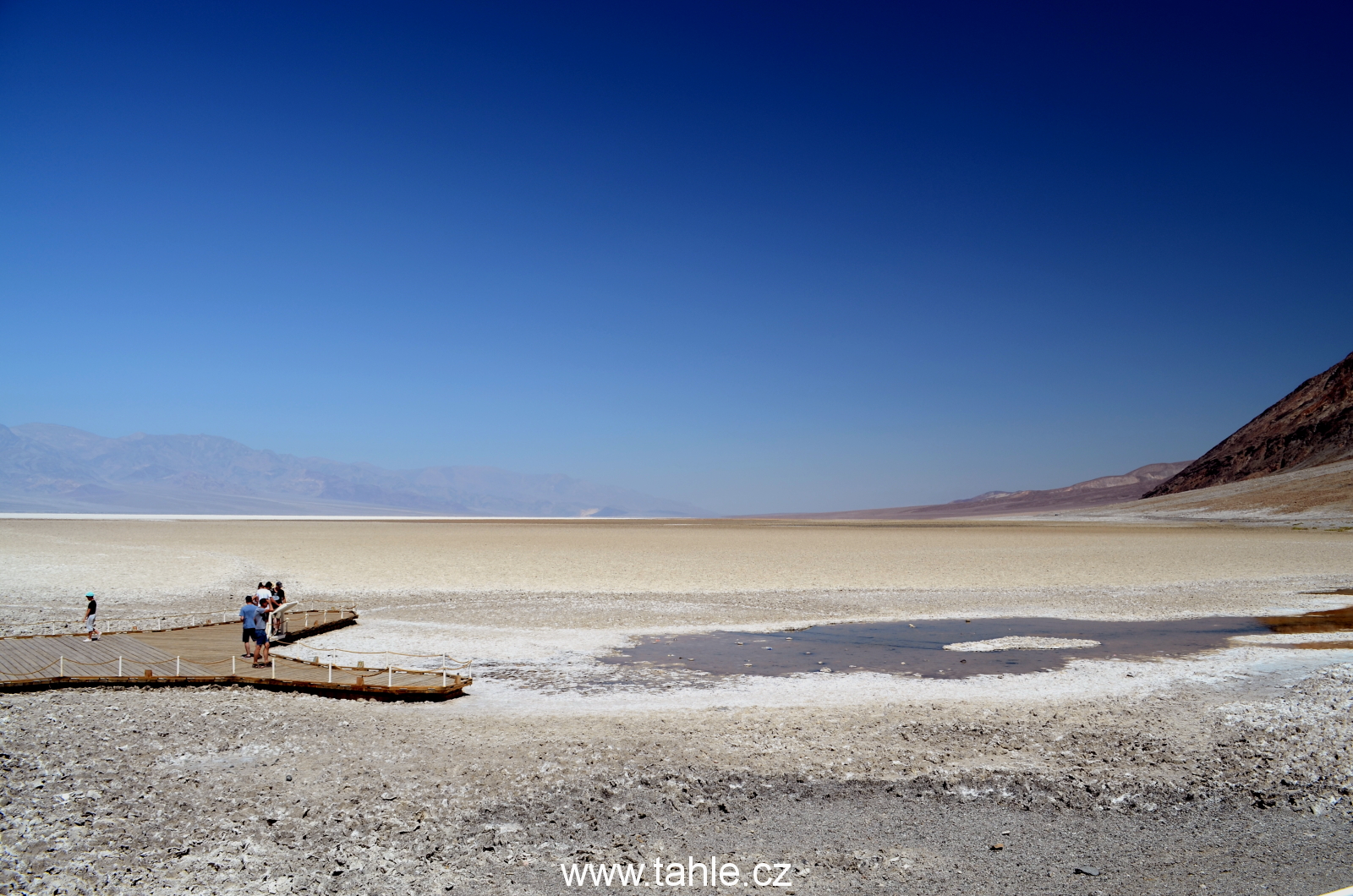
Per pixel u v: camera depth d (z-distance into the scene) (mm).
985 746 14047
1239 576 42531
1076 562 51312
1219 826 10539
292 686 18078
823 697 17719
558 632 26031
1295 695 17391
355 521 181750
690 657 22297
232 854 9641
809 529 121812
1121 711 16328
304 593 35438
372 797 11523
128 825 10406
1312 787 11758
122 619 27859
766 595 35094
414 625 27391
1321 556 54156
